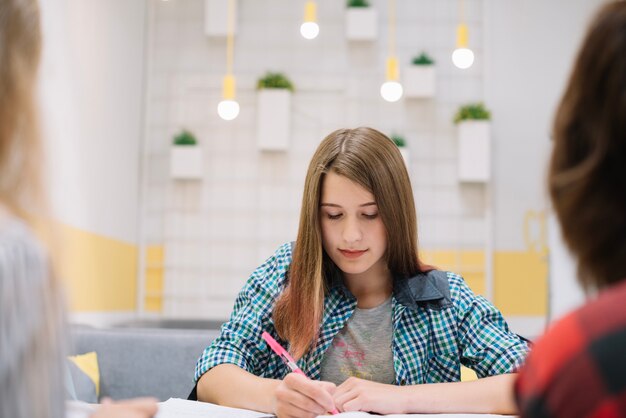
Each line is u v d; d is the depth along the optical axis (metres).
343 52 4.91
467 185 4.82
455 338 1.55
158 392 2.35
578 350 0.52
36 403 0.59
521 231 4.80
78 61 3.60
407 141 4.86
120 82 4.38
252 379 1.41
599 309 0.53
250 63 4.93
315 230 1.50
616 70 0.58
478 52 4.91
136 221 4.80
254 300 1.61
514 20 4.91
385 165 1.47
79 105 3.61
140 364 2.37
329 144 1.51
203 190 4.86
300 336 1.50
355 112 4.88
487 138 4.67
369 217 1.48
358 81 4.89
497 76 4.89
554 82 4.86
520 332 4.72
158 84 4.93
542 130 4.85
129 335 2.40
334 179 1.46
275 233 4.84
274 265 1.67
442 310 1.55
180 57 4.94
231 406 1.39
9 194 0.65
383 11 4.93
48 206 0.68
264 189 4.86
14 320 0.58
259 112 4.72
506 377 1.36
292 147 4.88
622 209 0.58
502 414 1.31
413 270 1.57
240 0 4.95
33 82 0.69
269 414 1.33
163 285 4.81
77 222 3.58
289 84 4.77
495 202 4.82
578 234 0.60
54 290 0.63
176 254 4.83
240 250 4.84
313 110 4.90
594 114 0.59
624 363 0.50
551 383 0.52
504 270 4.78
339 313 1.56
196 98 4.92
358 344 1.55
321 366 1.55
